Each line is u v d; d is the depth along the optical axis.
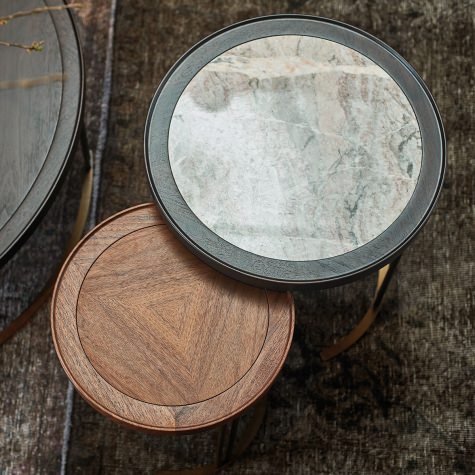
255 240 1.51
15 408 1.82
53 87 1.61
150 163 1.57
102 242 1.55
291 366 1.87
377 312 1.91
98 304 1.50
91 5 2.27
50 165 1.55
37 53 1.63
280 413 1.82
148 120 1.61
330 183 1.56
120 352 1.46
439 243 1.99
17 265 1.97
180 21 2.27
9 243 1.50
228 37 1.69
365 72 1.66
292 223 1.53
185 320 1.49
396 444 1.79
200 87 1.64
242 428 1.82
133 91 2.18
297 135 1.59
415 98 1.64
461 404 1.83
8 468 1.77
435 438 1.80
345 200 1.54
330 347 1.88
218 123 1.60
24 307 1.93
